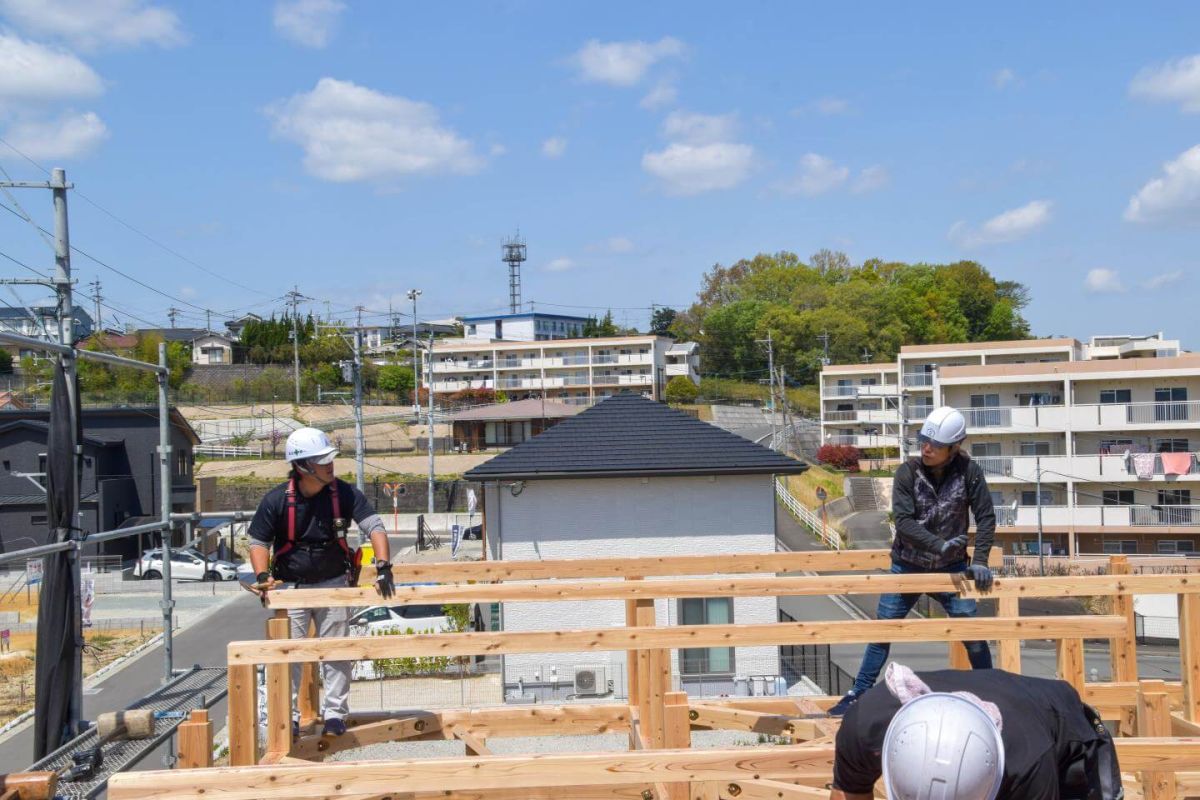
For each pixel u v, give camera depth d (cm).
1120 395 3638
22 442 3762
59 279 781
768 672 1805
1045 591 498
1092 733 293
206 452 5528
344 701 549
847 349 7394
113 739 521
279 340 7394
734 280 9725
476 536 4266
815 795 443
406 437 6225
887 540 3750
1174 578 492
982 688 289
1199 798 444
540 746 1444
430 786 362
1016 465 3572
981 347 4925
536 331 9438
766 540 1947
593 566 578
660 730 503
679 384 7062
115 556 3666
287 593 491
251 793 357
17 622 2766
